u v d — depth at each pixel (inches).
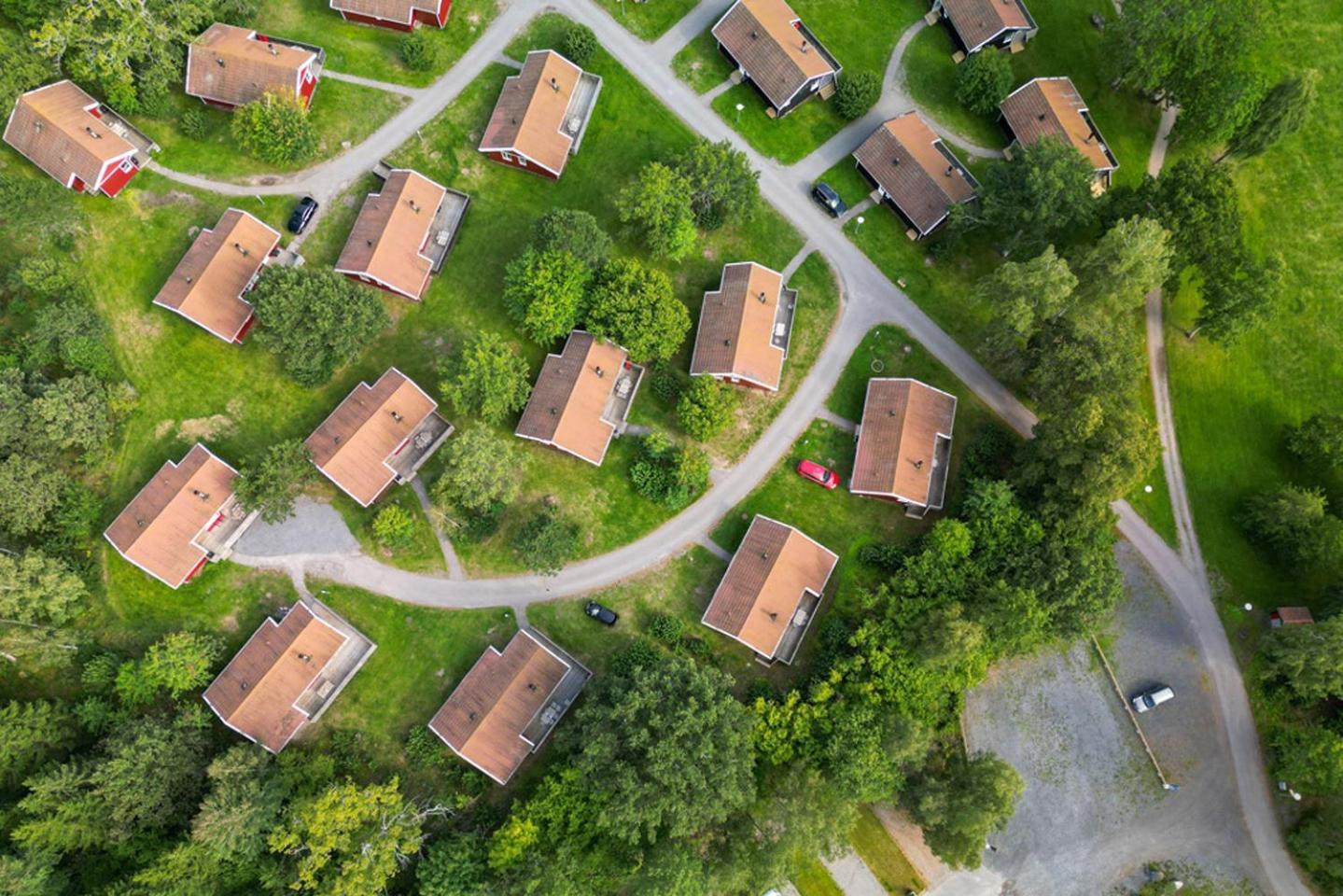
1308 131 3090.6
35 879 1990.7
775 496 2667.3
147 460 2506.2
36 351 2425.0
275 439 2556.6
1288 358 2930.6
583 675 2466.8
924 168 2797.7
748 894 2331.4
